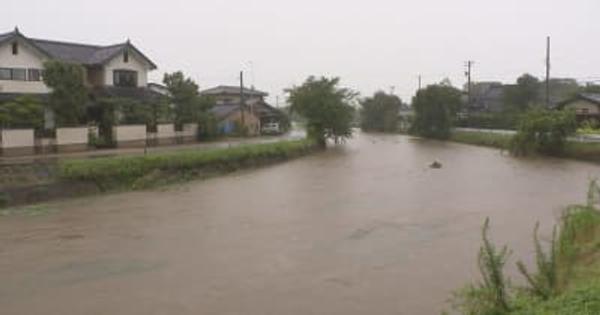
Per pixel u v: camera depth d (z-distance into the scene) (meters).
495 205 15.22
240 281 8.72
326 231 12.12
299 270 9.27
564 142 30.27
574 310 4.86
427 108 52.03
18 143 25.03
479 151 35.12
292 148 30.55
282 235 11.79
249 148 25.78
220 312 7.43
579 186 18.64
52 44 35.22
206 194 17.55
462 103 53.22
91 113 31.70
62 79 27.67
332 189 18.47
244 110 50.44
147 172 19.62
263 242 11.19
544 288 6.11
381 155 32.59
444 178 21.33
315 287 8.41
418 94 53.75
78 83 28.25
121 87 35.22
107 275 9.09
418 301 7.75
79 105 28.33
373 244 10.98
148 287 8.47
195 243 11.15
